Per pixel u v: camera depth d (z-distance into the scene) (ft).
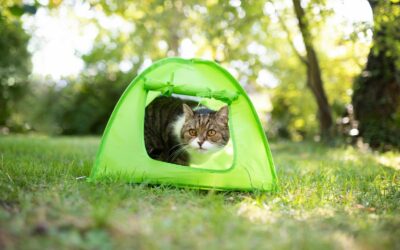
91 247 1.64
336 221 2.23
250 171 3.01
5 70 10.49
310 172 3.73
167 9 9.50
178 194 2.64
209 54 9.16
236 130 3.12
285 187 3.05
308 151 6.06
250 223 2.08
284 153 6.05
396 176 3.61
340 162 4.58
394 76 6.02
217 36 7.86
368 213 2.49
